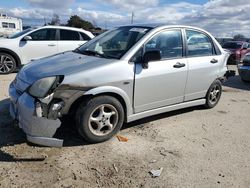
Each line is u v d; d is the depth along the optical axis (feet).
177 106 17.46
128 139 14.56
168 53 16.35
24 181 10.51
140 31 15.79
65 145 13.41
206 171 12.03
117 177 11.17
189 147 14.17
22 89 12.85
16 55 30.35
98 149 13.28
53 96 12.19
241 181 11.48
